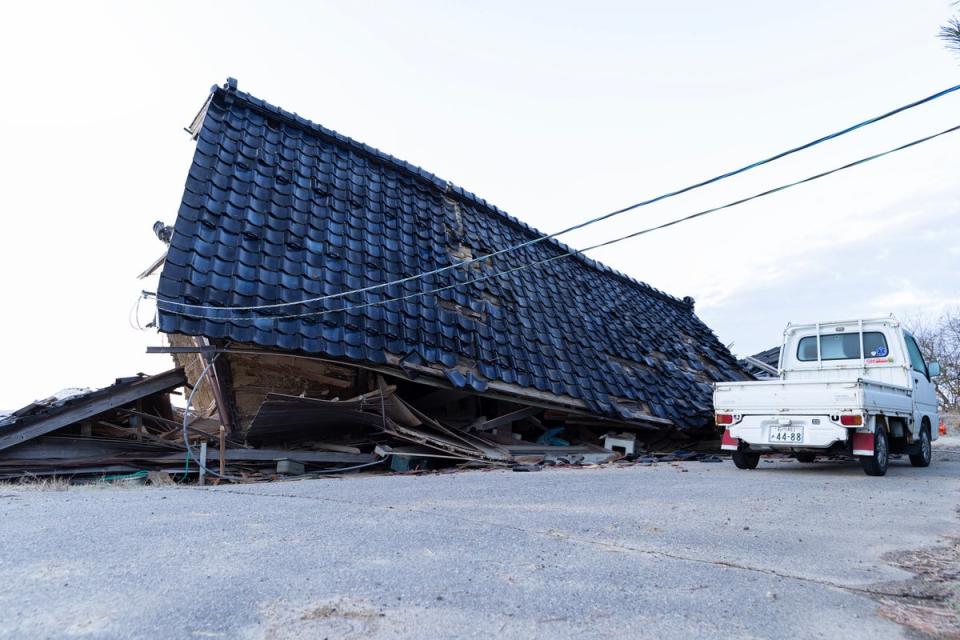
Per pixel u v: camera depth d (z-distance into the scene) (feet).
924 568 14.34
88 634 9.19
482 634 9.61
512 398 44.98
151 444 34.83
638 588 12.08
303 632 9.46
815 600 11.75
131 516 17.75
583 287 67.51
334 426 38.70
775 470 35.91
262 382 39.29
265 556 13.46
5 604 10.31
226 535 15.38
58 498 21.81
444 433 42.11
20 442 32.55
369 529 16.46
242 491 24.31
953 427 82.17
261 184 43.14
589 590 11.85
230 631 9.43
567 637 9.61
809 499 24.04
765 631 10.12
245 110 47.34
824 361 40.37
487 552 14.43
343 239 44.04
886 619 10.85
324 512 18.86
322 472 36.24
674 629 10.07
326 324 38.09
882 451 32.65
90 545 14.15
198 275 35.06
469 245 54.29
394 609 10.53
